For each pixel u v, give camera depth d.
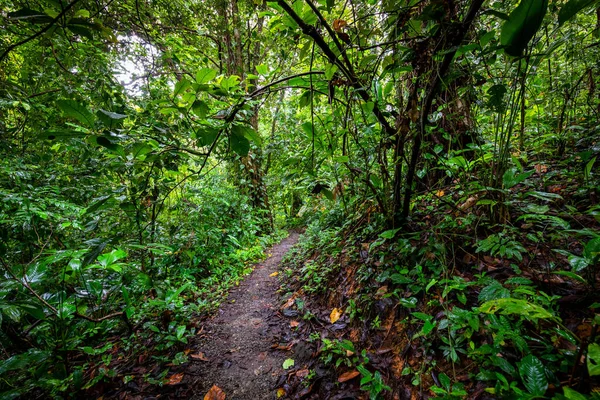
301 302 2.92
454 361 1.35
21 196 2.31
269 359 2.29
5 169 2.42
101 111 1.15
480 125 2.65
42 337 2.11
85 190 3.06
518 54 1.11
